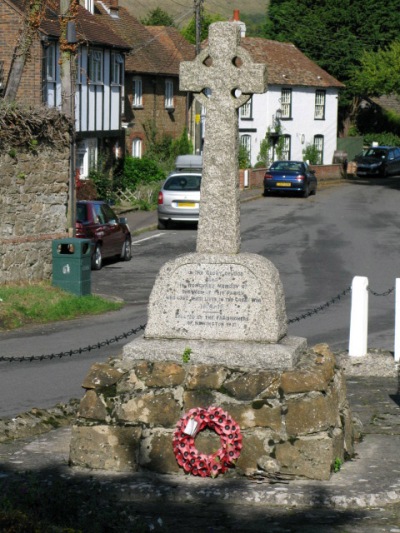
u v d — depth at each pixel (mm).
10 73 26078
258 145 58312
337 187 53406
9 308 17406
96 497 7023
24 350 14883
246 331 8273
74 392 12055
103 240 24797
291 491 7492
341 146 68062
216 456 7867
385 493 7473
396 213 39469
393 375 12883
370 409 10867
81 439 8086
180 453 7898
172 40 53281
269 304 8266
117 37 43219
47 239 20828
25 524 5914
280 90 59562
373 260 26422
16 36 34406
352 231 33219
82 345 15297
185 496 7473
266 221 36125
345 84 70688
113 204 40438
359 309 13008
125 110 47344
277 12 71438
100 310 18703
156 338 8414
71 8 22516
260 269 8273
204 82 8461
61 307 18141
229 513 7238
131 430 8031
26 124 19875
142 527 6520
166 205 33375
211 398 7969
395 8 70000
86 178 39031
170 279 8422
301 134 61969
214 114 8461
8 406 11297
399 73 66375
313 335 16297
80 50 38469
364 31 70000
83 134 39156
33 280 20422
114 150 43500
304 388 7855
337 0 69938
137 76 48031
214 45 8438
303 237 31469
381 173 62625
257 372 7984
